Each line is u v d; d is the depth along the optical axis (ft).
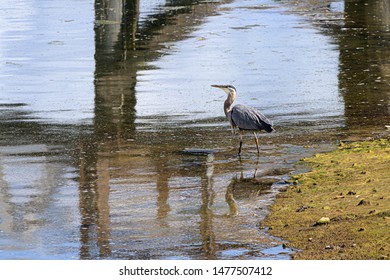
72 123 62.85
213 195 42.98
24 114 66.23
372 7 133.59
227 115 53.26
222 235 35.96
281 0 146.61
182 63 89.04
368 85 75.92
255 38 105.91
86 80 80.43
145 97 72.54
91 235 36.86
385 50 95.04
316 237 34.14
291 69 84.89
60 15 128.47
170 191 43.96
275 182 45.19
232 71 84.28
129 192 43.96
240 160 50.75
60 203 42.22
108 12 130.93
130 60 91.09
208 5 139.64
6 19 124.36
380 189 40.52
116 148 54.75
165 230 37.14
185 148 54.44
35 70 85.71
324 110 65.92
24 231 37.68
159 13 129.39
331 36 106.42
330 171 46.06
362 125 59.98
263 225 36.96
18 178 47.34
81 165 50.26
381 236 33.04
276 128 59.88
